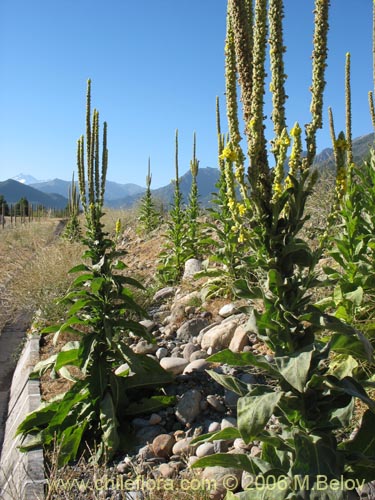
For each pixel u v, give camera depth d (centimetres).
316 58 273
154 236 1647
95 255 555
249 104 281
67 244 1491
